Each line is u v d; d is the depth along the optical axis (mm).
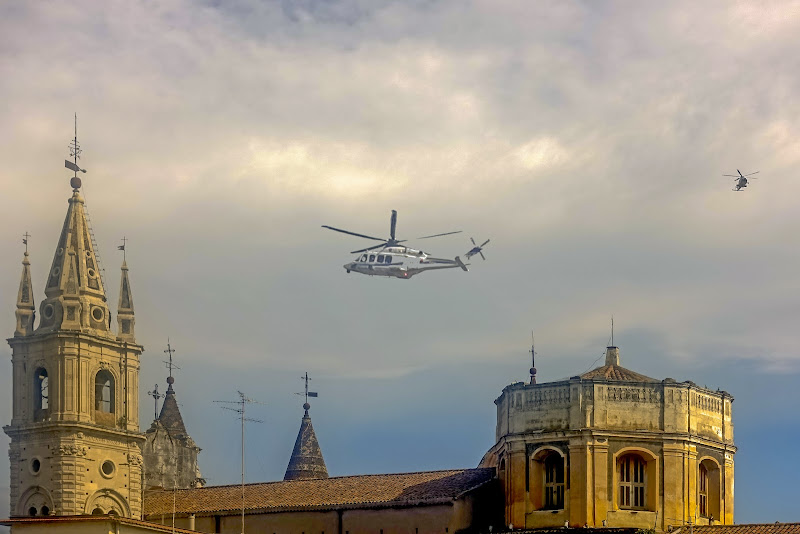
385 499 120812
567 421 114875
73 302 134625
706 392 118250
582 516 112562
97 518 103812
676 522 113000
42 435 131500
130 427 136500
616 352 122125
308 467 178000
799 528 105938
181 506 132375
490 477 121812
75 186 139625
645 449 114375
